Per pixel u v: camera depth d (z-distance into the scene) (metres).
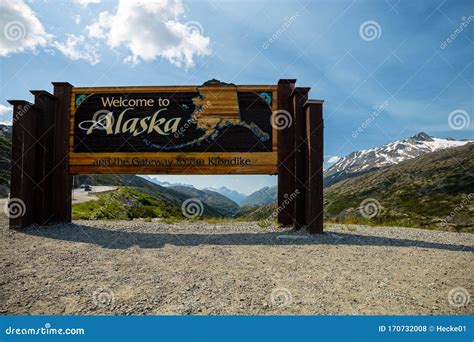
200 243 8.61
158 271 6.02
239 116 11.72
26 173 10.48
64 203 11.63
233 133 11.69
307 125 10.73
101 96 11.89
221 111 11.73
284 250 7.86
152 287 5.18
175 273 5.91
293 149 11.62
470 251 7.96
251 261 6.82
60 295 4.82
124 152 11.73
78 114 11.85
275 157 11.61
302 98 11.37
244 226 11.76
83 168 11.72
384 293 5.05
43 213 11.02
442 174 120.12
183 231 10.51
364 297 4.89
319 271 6.14
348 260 6.95
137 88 11.88
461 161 130.25
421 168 142.62
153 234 9.83
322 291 5.11
